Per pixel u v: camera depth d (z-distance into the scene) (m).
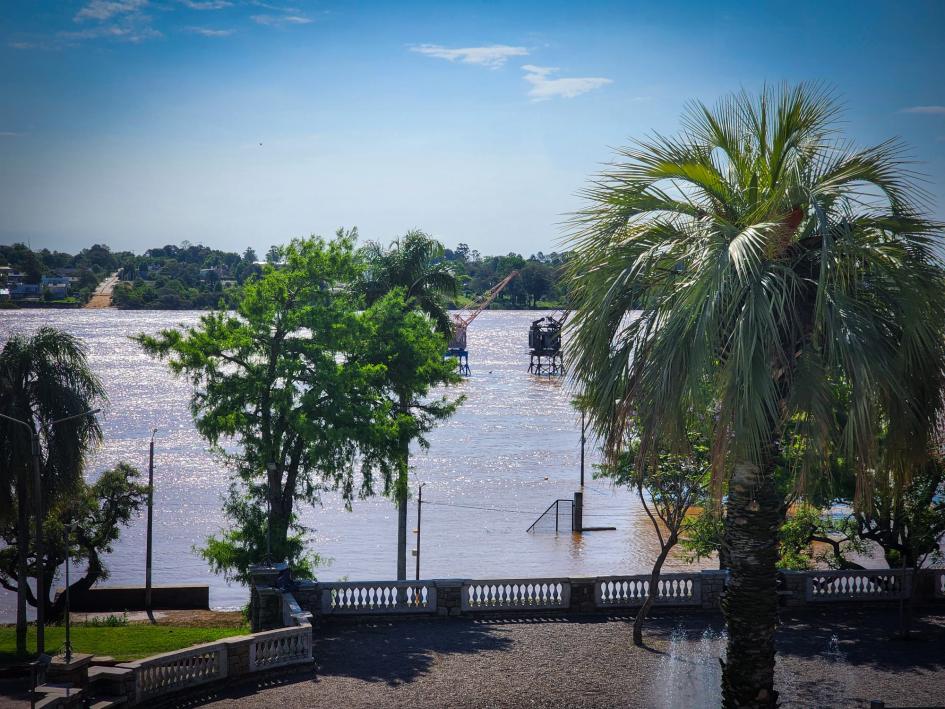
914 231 12.35
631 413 12.79
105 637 33.00
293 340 34.12
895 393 12.25
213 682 19.16
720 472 11.41
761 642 13.12
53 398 32.09
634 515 71.38
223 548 34.41
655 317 12.34
